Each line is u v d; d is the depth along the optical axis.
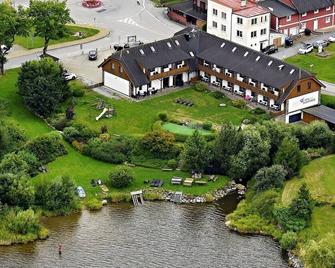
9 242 179.38
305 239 177.38
